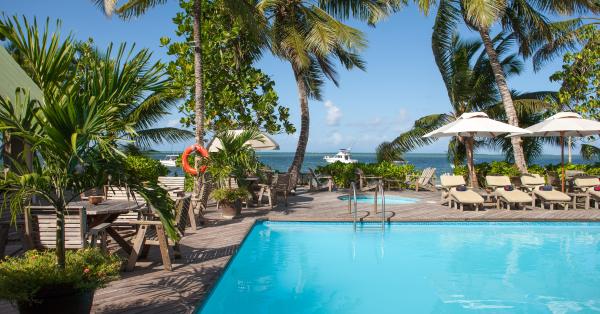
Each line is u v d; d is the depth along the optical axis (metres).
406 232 9.37
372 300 5.32
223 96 14.48
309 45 15.35
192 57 13.83
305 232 9.41
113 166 3.56
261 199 12.45
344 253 7.65
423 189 17.83
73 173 3.54
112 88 3.48
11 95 6.24
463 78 17.83
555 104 17.52
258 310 4.98
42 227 4.81
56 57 3.56
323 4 16.94
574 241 8.55
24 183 3.21
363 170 17.88
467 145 17.11
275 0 15.03
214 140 14.04
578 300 5.31
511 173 15.38
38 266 3.42
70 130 3.23
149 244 5.71
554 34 19.33
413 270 6.63
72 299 3.34
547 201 11.01
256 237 8.93
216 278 5.26
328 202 13.31
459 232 9.37
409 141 19.73
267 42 13.91
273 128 15.66
